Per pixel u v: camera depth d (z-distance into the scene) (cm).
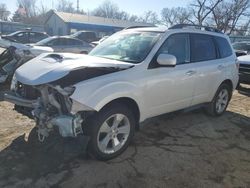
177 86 464
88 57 420
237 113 643
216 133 511
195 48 509
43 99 352
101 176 352
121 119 390
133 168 374
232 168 391
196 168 384
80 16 4681
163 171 371
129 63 406
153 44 435
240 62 884
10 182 331
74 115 340
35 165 367
